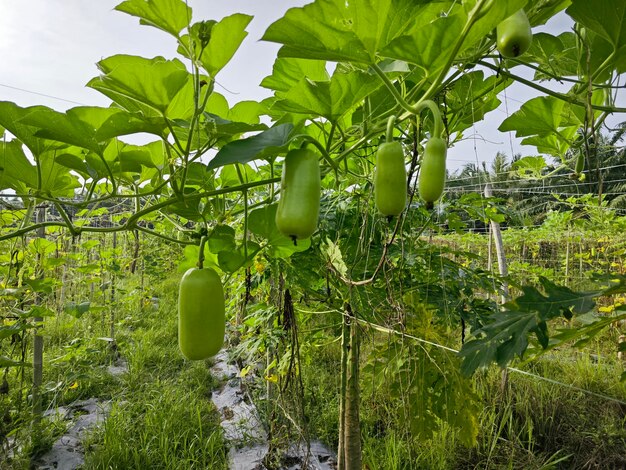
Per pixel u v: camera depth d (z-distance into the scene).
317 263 2.32
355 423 2.06
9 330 2.54
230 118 1.82
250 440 3.60
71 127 1.22
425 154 0.94
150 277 9.80
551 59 1.54
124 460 3.22
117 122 1.14
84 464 3.29
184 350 1.14
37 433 3.48
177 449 3.46
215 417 4.14
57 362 4.29
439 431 3.35
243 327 3.47
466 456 3.29
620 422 3.68
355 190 2.42
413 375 2.29
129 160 1.58
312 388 3.95
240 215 2.55
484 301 2.47
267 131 1.13
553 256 9.11
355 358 2.06
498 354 1.05
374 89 1.23
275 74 1.68
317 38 0.97
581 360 4.79
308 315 2.86
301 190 0.97
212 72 1.22
